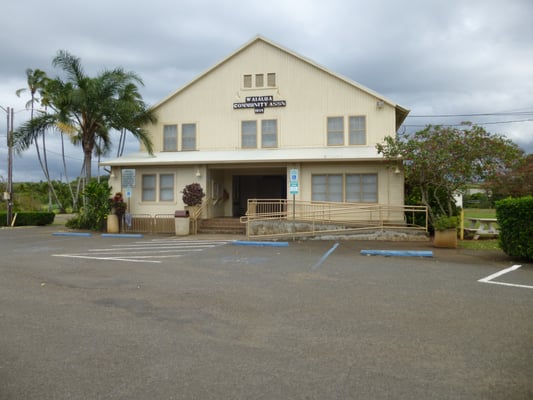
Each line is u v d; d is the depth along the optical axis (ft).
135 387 12.99
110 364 14.76
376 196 62.54
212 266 35.32
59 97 71.15
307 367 14.42
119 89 72.43
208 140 72.43
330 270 33.22
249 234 58.29
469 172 51.80
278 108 70.28
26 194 122.72
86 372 14.11
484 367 14.39
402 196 61.72
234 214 79.46
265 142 70.49
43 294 25.38
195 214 65.46
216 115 72.43
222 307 22.25
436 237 46.96
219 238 59.00
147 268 34.37
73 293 25.62
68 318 20.36
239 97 71.67
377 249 45.78
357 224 58.03
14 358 15.38
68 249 47.50
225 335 17.81
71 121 72.95
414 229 54.19
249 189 83.25
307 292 25.66
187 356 15.46
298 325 19.15
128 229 69.05
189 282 28.78
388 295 24.77
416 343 16.72
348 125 67.72
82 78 72.49
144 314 21.01
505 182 57.98
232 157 66.28
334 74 68.18
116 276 30.99
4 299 24.20
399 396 12.32
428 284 27.81
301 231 57.77
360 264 36.06
